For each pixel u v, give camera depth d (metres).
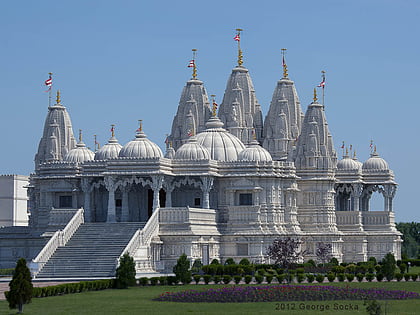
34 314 68.62
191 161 123.12
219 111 146.88
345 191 141.88
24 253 127.38
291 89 145.62
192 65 148.62
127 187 123.81
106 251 108.38
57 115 139.50
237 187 124.38
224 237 122.69
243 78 146.25
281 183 127.12
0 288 92.12
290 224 128.12
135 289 91.00
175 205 127.25
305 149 135.38
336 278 107.44
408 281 102.31
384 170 143.62
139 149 123.19
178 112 147.88
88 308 72.31
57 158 137.88
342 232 137.88
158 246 114.62
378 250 139.50
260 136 146.25
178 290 89.19
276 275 100.06
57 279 100.06
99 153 132.12
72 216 119.19
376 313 64.75
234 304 75.12
